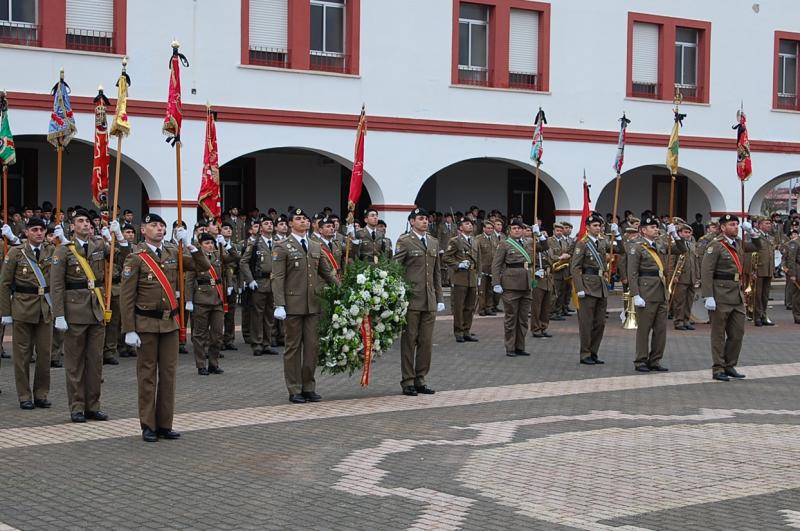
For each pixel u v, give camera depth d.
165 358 10.30
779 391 13.62
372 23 26.55
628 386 13.98
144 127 23.67
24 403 12.04
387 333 12.95
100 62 23.12
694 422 11.30
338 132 26.22
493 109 28.38
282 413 11.78
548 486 8.46
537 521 7.48
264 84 25.17
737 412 11.97
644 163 30.81
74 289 11.25
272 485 8.49
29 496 8.16
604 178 30.14
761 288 22.44
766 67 32.72
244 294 18.05
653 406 12.38
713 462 9.34
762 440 10.30
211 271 14.82
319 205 30.92
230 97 24.73
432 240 13.50
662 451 9.77
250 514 7.68
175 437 10.34
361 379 13.23
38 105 22.41
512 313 17.06
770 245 22.56
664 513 7.70
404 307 12.82
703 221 34.59
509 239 17.23
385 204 26.89
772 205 65.62
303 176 30.61
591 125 29.86
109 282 11.49
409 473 8.88
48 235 14.51
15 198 26.50
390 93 26.88
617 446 9.98
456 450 9.77
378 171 26.78
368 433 10.61
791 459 9.47
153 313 10.20
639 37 30.81
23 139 25.61
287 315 12.54
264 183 30.03
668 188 35.75
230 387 13.71
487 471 8.95
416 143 27.30
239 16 24.80
